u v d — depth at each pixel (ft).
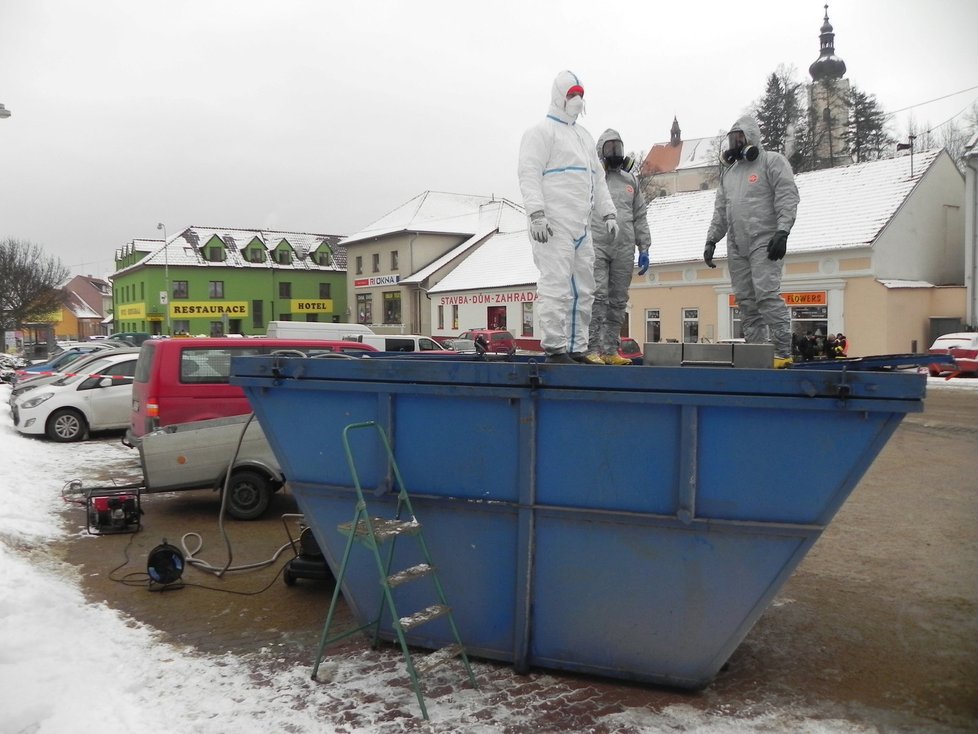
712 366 15.24
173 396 31.14
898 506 27.43
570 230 16.31
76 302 321.11
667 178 249.96
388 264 173.06
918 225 89.51
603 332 20.48
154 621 17.19
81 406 46.29
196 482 26.71
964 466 34.88
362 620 15.06
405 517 13.85
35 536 24.29
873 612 17.34
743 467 11.71
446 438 13.42
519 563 13.12
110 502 25.26
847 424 11.16
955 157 128.88
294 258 202.49
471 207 180.86
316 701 12.98
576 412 12.47
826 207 93.91
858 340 86.17
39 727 12.01
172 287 189.16
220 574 20.66
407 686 13.42
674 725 12.08
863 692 13.42
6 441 42.93
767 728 12.04
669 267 100.68
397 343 69.21
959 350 77.36
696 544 12.17
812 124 186.60
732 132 20.06
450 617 13.37
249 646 15.57
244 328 195.62
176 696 13.26
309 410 14.28
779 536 11.71
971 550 22.11
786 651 15.19
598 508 12.57
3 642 15.10
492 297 136.15
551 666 13.55
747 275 20.40
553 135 16.22
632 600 12.73
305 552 19.34
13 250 173.17
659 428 12.06
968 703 13.00
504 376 12.68
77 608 17.70
